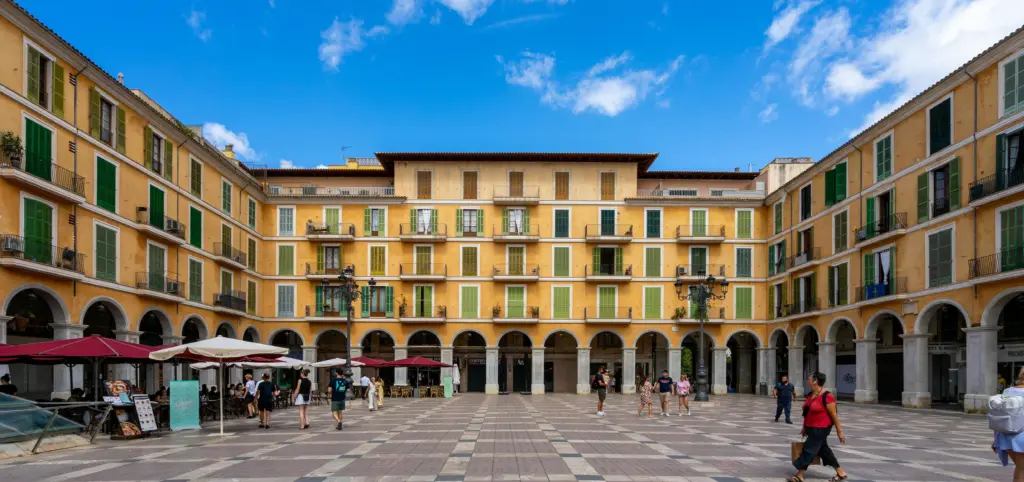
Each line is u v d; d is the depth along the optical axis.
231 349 18.50
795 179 43.50
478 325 48.03
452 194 49.03
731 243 48.84
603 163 49.53
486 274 48.41
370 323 47.56
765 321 48.12
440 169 49.19
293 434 18.45
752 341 51.25
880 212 34.34
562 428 19.64
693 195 51.06
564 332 50.41
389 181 51.62
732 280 48.53
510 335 52.88
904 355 31.48
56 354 17.52
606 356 52.66
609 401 36.91
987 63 26.55
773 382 46.59
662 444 15.58
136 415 17.73
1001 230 25.61
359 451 14.41
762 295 48.47
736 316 48.19
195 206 37.00
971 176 27.44
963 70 27.56
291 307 47.59
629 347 48.06
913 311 30.86
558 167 49.44
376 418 24.41
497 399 39.75
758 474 11.38
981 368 26.47
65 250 25.62
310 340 47.44
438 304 48.03
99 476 11.46
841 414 26.88
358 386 45.47
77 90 27.00
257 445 15.79
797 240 43.56
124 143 30.25
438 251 48.53
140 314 31.08
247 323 44.16
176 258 34.69
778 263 46.66
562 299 48.31
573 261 48.66
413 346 48.22
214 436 18.08
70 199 25.69
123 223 29.95
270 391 20.98
